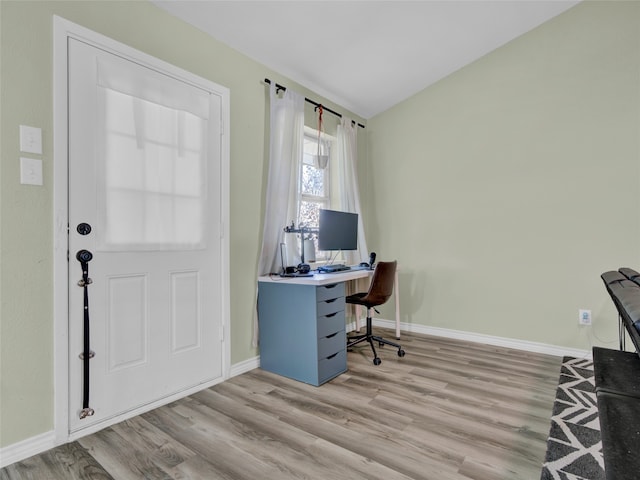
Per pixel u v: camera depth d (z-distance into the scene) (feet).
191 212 7.28
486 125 10.51
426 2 8.00
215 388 7.43
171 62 6.99
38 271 5.24
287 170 9.14
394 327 12.51
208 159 7.64
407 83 11.35
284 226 9.17
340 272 9.32
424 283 11.80
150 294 6.59
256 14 7.37
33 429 5.14
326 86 10.86
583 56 8.95
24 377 5.09
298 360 7.82
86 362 5.58
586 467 4.58
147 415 6.26
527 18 9.17
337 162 12.05
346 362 8.49
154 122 6.66
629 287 4.03
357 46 9.11
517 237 9.96
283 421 5.97
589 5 8.83
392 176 12.64
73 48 5.61
